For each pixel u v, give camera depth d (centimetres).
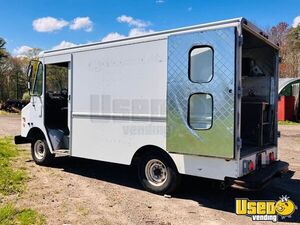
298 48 4175
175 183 516
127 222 424
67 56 651
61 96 740
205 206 491
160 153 524
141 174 555
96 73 598
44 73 709
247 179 452
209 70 454
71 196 524
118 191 557
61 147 712
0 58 3362
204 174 472
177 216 449
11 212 438
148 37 521
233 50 430
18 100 2803
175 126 482
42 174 662
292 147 1080
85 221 424
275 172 507
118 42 562
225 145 438
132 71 544
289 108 2052
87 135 619
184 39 473
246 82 624
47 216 436
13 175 627
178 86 479
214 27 452
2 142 1049
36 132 752
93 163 784
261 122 554
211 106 451
